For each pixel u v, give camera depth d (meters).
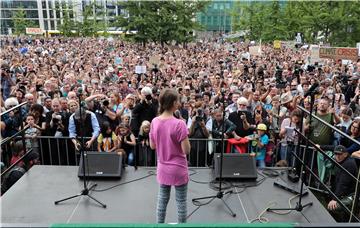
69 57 21.66
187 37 28.28
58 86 9.93
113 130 6.12
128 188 4.58
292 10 26.94
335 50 13.65
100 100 6.56
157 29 26.50
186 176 3.36
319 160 5.31
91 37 35.78
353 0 17.52
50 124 5.86
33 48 27.48
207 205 4.16
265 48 28.95
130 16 27.25
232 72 15.64
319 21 18.70
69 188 4.56
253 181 4.78
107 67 15.65
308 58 18.95
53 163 5.86
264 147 5.75
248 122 5.94
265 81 11.89
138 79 12.50
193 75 14.13
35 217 3.88
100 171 4.82
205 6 29.00
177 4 26.78
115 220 3.84
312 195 4.42
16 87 8.63
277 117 7.02
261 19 30.92
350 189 4.56
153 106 6.17
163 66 16.55
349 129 5.57
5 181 4.80
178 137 3.17
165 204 3.49
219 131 5.83
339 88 10.64
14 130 5.75
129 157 5.64
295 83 10.60
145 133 5.51
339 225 1.70
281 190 4.54
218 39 42.94
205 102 7.61
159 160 3.38
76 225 1.55
